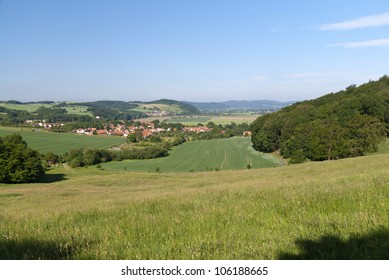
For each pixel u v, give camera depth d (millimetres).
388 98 83750
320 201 7477
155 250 5258
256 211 7363
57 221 8773
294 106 116625
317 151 73875
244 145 124625
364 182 10117
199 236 5543
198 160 103062
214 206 8438
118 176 61375
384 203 6664
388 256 4277
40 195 33906
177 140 141375
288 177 21906
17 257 5289
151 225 6910
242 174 41812
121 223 7359
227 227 6230
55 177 75250
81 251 5402
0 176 61688
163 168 94688
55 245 5816
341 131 72750
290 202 7777
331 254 4469
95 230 6984
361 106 81312
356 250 4453
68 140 140500
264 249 4859
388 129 80312
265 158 96125
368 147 71312
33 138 139375
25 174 63500
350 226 5488
